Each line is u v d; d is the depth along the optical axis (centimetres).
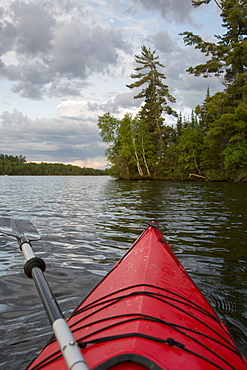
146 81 4300
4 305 329
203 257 493
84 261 482
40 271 167
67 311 314
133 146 4206
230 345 187
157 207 1105
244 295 351
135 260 305
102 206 1170
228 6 3031
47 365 152
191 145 3659
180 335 162
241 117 2800
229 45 3062
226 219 837
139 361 118
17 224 257
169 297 214
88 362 132
